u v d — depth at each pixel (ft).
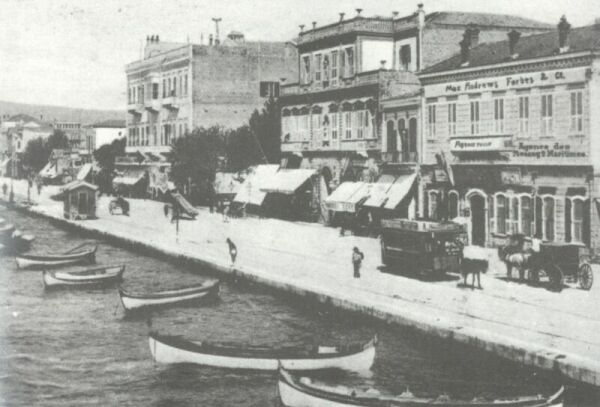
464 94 164.55
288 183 228.63
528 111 148.66
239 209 249.14
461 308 103.24
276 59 318.04
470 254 147.64
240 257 157.69
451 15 207.00
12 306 135.74
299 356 94.53
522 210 150.30
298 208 233.96
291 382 83.92
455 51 205.67
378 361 94.73
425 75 175.01
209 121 309.42
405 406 76.43
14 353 105.29
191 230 212.43
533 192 147.33
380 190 187.32
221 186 279.90
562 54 139.44
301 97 235.40
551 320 95.35
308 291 120.06
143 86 355.56
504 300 107.96
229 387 92.02
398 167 186.50
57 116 561.43
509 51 158.40
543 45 151.53
